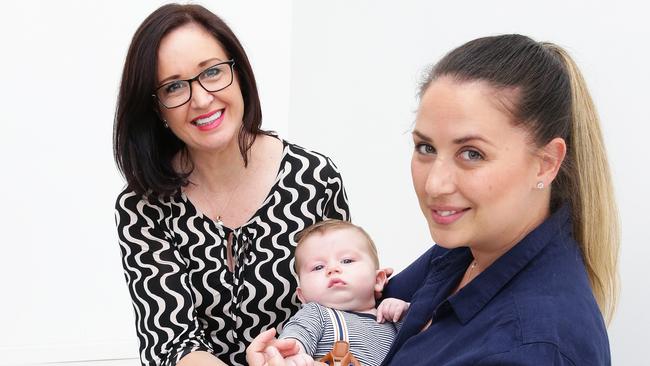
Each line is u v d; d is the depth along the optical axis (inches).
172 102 64.1
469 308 46.9
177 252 70.6
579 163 47.6
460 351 45.7
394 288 67.2
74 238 165.8
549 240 46.4
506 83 43.6
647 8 84.2
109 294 167.8
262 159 72.0
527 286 45.4
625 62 87.2
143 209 69.9
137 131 67.2
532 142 44.0
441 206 44.7
